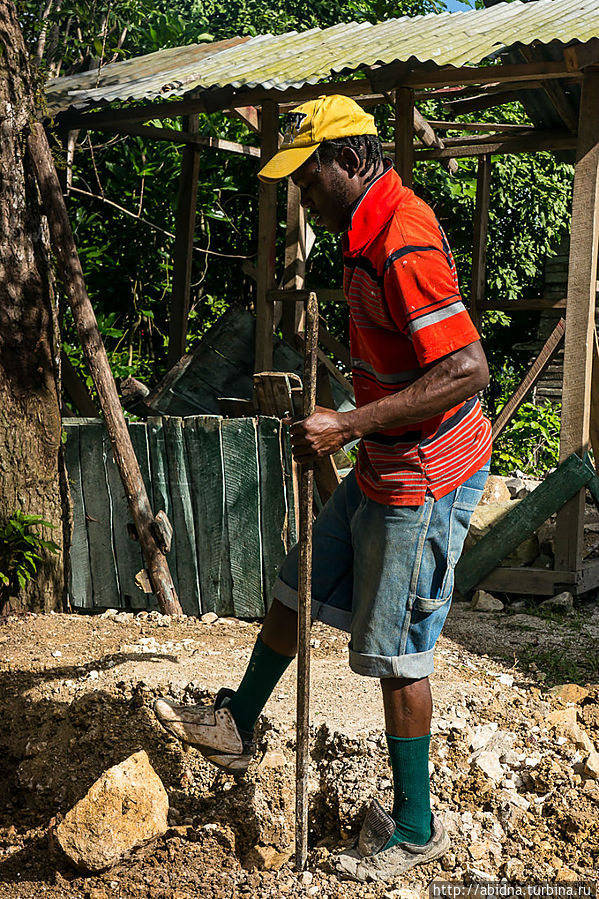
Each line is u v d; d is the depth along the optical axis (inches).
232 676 146.4
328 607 112.7
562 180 547.5
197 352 263.9
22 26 223.5
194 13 480.4
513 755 130.1
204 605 193.2
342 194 103.7
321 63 229.9
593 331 203.5
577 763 130.0
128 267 405.1
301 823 109.9
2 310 191.9
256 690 115.3
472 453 105.3
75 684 149.3
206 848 119.6
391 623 104.2
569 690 150.6
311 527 105.1
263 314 260.4
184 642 169.5
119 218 400.2
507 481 276.7
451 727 131.0
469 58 202.4
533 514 204.5
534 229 536.1
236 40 295.3
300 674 106.7
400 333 101.0
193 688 141.5
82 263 355.3
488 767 126.4
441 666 158.6
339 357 332.2
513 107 486.9
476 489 106.7
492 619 195.8
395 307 97.8
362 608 105.9
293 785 123.7
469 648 174.2
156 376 404.5
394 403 97.0
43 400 195.8
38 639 174.9
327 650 164.4
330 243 455.2
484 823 118.6
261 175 103.0
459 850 113.4
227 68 244.7
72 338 348.5
